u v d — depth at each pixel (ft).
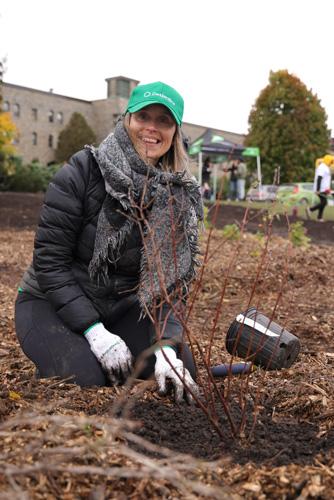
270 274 20.08
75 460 5.78
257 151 65.36
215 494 4.92
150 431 7.03
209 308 16.07
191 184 8.56
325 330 14.06
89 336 8.55
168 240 8.39
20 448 5.97
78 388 8.25
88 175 8.51
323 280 20.56
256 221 39.27
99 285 8.81
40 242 8.55
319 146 108.47
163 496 5.50
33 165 75.51
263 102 106.73
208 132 73.87
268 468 6.11
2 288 17.66
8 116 46.75
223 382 9.00
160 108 8.36
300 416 7.86
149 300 8.46
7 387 8.16
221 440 6.95
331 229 38.73
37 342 8.81
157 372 8.06
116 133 8.59
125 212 8.42
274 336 9.05
